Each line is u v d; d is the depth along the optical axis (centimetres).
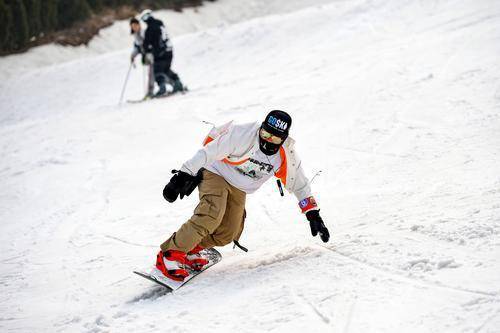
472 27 4738
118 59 7812
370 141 2728
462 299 1202
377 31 5791
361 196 2084
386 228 1681
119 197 2655
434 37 4741
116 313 1460
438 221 1628
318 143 2861
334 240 1684
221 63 6431
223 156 1512
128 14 11362
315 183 2358
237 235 1644
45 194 2939
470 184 1928
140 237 2128
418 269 1371
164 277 1566
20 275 1928
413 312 1195
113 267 1872
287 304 1332
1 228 2548
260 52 6438
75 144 3859
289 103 3744
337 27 6391
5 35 9369
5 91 7338
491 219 1548
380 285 1334
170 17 11719
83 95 6769
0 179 3406
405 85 3509
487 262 1327
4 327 1524
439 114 2883
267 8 12544
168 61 5047
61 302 1655
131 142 3669
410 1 6412
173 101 4641
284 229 1939
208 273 1638
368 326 1181
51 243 2208
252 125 1509
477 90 3089
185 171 1505
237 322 1297
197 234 1532
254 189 1586
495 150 2241
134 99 6103
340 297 1319
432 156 2358
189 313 1385
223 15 12312
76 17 10631
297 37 6525
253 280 1516
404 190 2041
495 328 1083
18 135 4616
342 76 4172
